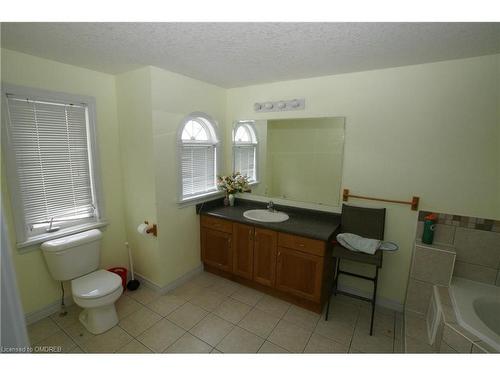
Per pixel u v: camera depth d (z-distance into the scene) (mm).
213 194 3164
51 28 1574
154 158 2408
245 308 2449
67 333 2092
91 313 2078
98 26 1549
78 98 2324
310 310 2424
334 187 2611
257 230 2551
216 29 1584
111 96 2594
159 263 2602
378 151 2350
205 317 2314
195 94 2732
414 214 2264
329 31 1591
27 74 2012
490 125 1923
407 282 2369
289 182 2879
